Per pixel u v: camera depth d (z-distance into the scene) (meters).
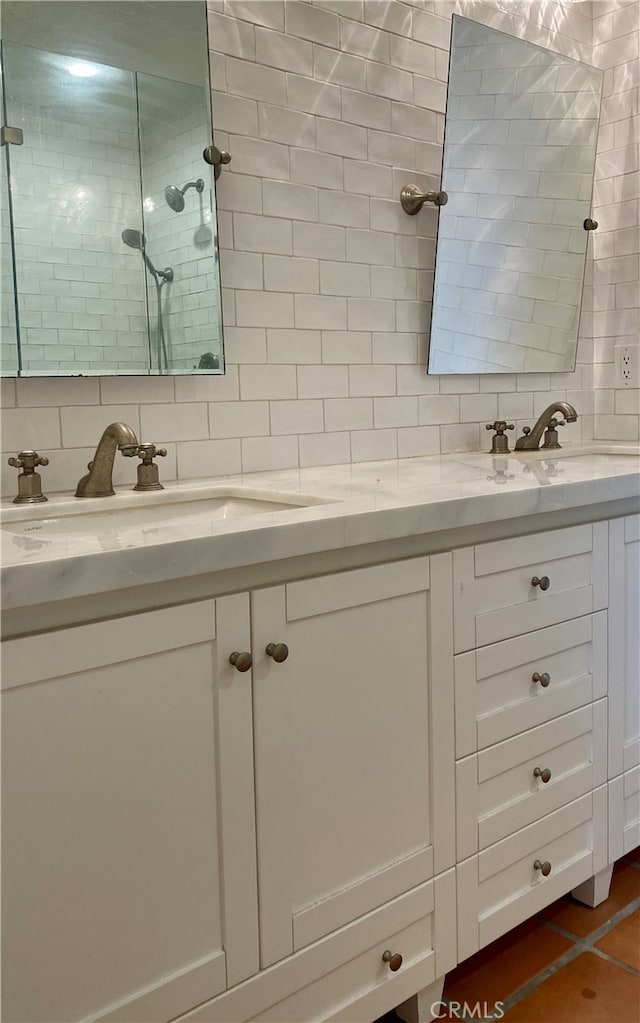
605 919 1.79
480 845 1.50
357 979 1.32
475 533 1.47
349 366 2.05
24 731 0.94
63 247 1.53
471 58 2.09
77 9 1.51
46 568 0.92
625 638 1.80
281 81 1.88
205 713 1.11
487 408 2.38
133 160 1.60
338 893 1.28
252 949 1.18
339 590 1.25
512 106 2.21
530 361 2.43
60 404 1.60
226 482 1.72
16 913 0.95
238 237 1.83
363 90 2.04
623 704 1.80
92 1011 1.02
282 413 1.93
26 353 1.50
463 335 2.25
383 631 1.32
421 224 2.18
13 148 1.45
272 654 1.15
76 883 0.99
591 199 2.48
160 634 1.05
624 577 1.78
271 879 1.19
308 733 1.23
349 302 2.04
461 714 1.45
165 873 1.08
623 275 2.59
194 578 1.09
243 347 1.86
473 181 2.18
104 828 1.02
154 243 1.64
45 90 1.49
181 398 1.77
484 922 1.52
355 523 1.23
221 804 1.13
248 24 1.81
